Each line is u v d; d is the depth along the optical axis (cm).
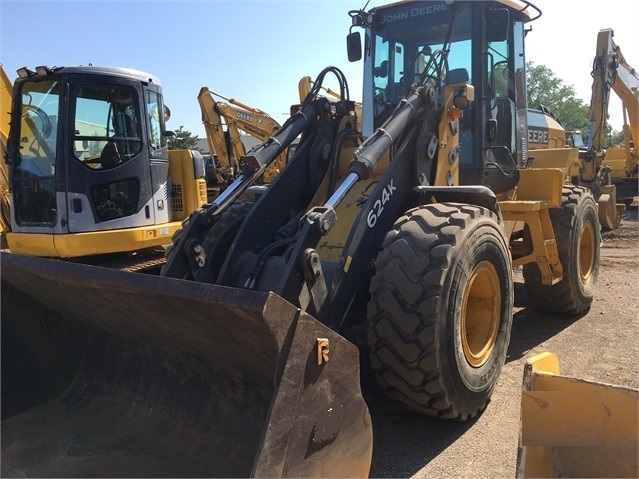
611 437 190
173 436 278
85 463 267
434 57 396
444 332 285
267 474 185
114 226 573
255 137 1062
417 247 291
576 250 511
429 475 276
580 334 484
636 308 561
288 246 341
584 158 1070
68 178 538
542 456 199
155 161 616
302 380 199
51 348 333
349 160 398
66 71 534
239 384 265
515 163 497
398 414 338
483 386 319
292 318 196
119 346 317
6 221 641
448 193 339
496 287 337
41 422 304
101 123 567
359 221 314
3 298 316
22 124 567
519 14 486
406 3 461
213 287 201
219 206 348
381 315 288
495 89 465
